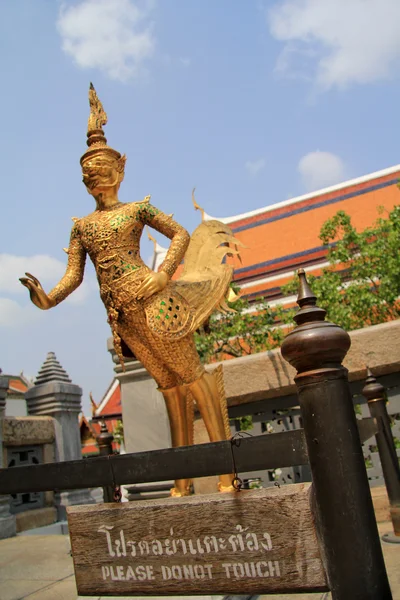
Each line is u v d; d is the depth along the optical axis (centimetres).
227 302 445
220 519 202
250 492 201
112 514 221
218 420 398
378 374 596
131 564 214
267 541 193
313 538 187
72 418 932
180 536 208
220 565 200
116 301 370
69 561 493
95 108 398
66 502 852
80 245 396
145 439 634
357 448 188
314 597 334
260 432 632
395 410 589
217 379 409
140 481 225
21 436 806
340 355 196
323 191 2961
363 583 178
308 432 193
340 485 184
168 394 410
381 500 536
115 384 2767
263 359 616
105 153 384
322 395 191
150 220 383
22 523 765
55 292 386
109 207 388
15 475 253
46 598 380
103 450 606
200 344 1441
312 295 209
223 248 465
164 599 307
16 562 503
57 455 881
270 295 2712
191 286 413
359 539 181
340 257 1709
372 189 2822
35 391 919
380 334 581
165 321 369
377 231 1683
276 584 190
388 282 1530
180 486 408
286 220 2953
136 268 368
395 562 379
